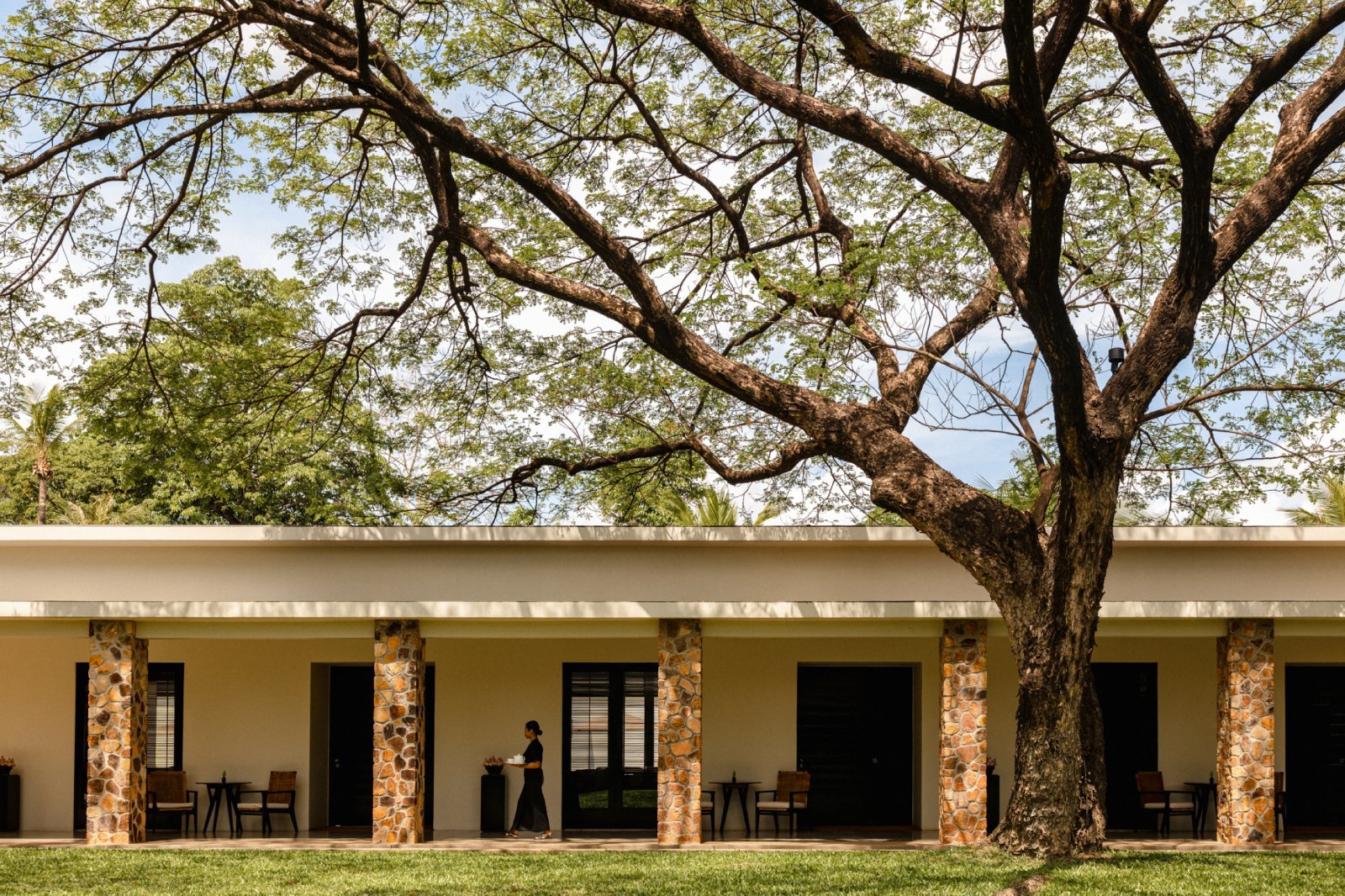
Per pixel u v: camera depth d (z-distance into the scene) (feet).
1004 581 42.55
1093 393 41.50
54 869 41.14
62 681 56.65
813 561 50.60
